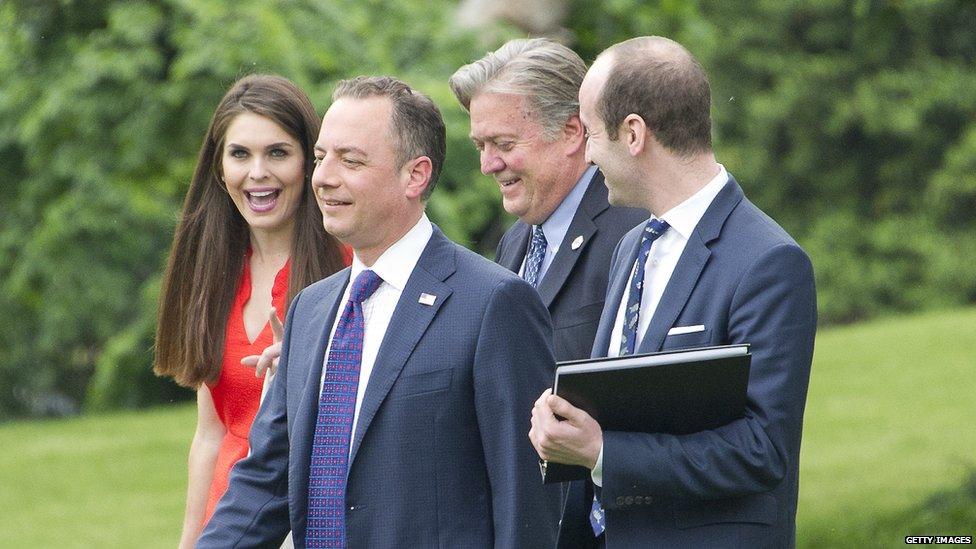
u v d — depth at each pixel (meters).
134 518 24.55
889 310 58.19
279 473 9.55
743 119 59.91
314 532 8.94
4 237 31.58
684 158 8.78
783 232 8.61
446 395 8.76
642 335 8.92
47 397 47.00
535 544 8.66
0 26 23.86
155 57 22.64
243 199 11.25
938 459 24.50
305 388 9.16
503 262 12.01
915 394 31.14
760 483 8.19
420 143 9.13
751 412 8.24
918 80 58.34
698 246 8.69
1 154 27.89
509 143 10.88
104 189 26.62
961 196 58.97
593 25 22.77
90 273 31.88
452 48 21.97
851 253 59.00
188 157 23.53
